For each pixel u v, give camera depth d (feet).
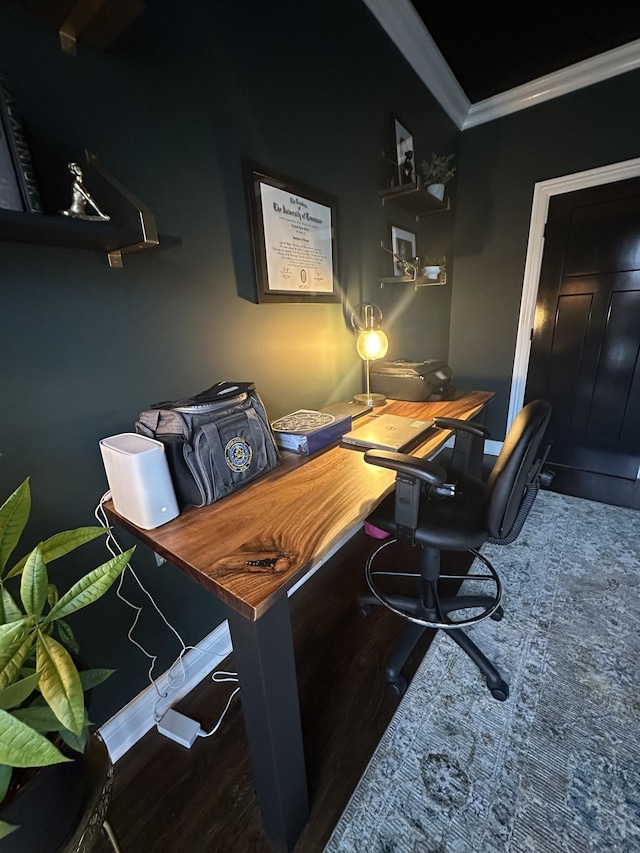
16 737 1.61
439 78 6.93
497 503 3.30
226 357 4.04
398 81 6.07
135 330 3.22
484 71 7.00
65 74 2.55
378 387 6.27
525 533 6.63
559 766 3.27
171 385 3.57
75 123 2.64
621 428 8.32
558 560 5.90
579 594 5.20
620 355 8.00
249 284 4.16
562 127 7.51
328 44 4.64
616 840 2.81
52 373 2.77
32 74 2.40
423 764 3.33
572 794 3.08
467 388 10.14
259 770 2.68
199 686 4.17
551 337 8.71
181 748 3.57
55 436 2.84
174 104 3.21
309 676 4.19
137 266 3.15
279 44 4.03
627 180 7.19
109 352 3.07
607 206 7.49
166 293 3.39
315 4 4.38
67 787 2.07
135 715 3.63
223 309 3.92
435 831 2.90
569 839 2.83
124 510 2.81
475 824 2.93
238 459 3.18
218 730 3.71
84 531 2.32
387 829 2.93
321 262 5.00
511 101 7.73
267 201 4.12
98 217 2.47
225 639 4.46
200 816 3.07
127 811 3.12
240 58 3.67
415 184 5.70
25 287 2.56
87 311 2.89
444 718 3.70
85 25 2.46
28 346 2.62
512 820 2.94
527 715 3.69
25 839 1.85
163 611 3.78
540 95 7.45
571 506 7.39
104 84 2.76
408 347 7.82
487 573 5.69
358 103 5.29
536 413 3.20
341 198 5.26
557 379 8.87
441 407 5.61
